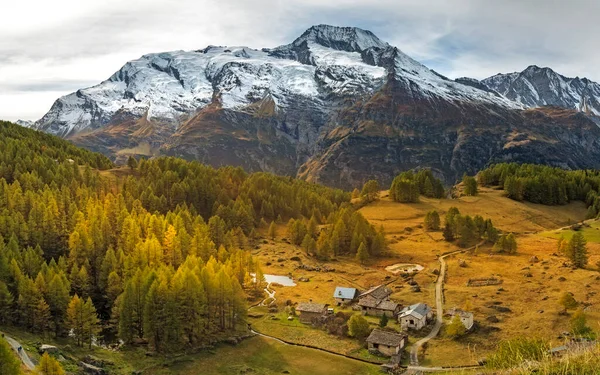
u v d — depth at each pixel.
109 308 124.25
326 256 184.88
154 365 100.75
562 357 43.97
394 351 108.25
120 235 153.62
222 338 115.69
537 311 120.19
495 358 67.00
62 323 108.00
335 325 123.56
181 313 111.12
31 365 83.12
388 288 144.38
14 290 111.38
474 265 163.62
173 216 181.12
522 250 177.12
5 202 159.88
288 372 102.19
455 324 112.50
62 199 167.00
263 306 138.75
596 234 196.88
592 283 133.38
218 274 121.56
